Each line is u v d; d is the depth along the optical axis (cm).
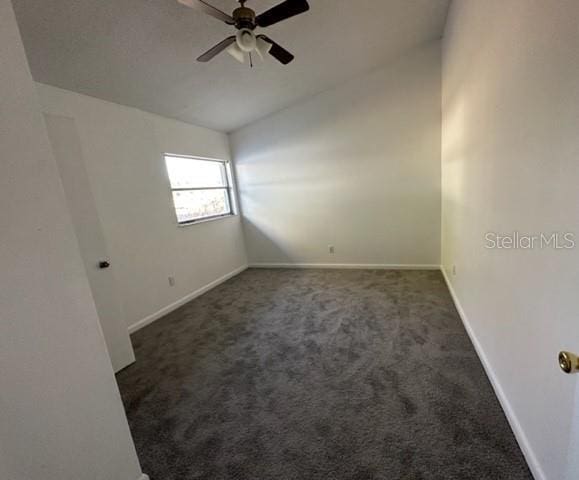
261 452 144
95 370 112
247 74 308
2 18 86
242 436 155
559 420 102
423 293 331
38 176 95
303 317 296
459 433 144
